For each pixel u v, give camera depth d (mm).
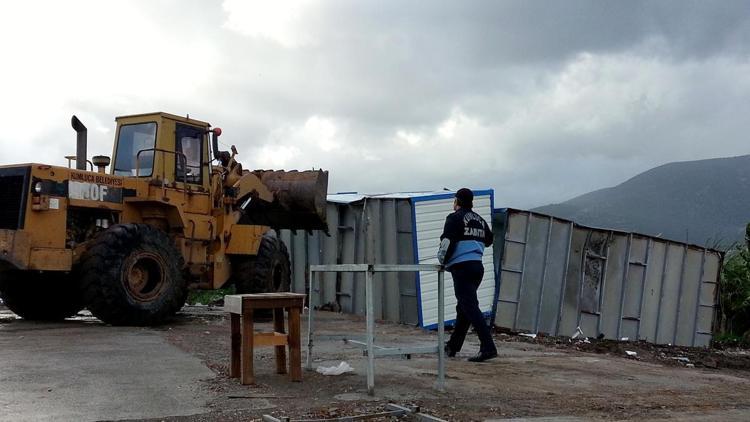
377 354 5617
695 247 14797
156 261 9953
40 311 11070
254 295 5961
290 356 6023
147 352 7375
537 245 12453
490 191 12227
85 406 4953
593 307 13172
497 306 12047
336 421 4656
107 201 9992
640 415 5289
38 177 9242
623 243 13602
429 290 11727
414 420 4828
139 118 10789
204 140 11289
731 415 5461
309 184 12320
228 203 11625
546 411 5277
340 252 13766
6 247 8883
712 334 15180
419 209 11789
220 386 5715
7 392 5375
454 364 7395
